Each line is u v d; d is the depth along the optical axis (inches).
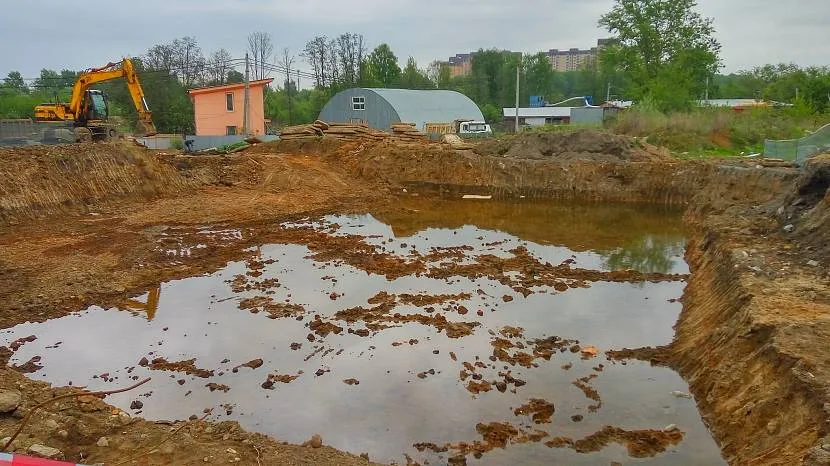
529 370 333.1
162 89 1934.1
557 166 944.3
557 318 409.7
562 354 353.7
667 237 645.3
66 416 254.8
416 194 940.6
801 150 788.0
